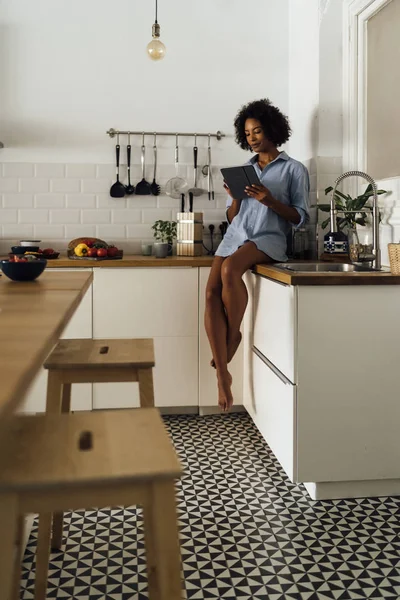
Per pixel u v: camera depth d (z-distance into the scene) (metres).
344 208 3.75
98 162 4.53
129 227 4.57
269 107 3.72
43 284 2.43
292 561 2.29
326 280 2.68
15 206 4.48
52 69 4.45
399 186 3.38
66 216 4.52
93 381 2.13
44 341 1.28
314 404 2.73
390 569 2.24
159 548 1.16
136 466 1.17
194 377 4.02
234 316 3.46
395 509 2.73
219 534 2.50
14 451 1.23
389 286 2.73
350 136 3.98
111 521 2.62
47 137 4.48
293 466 2.74
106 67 4.49
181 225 4.37
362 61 3.89
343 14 3.99
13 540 1.09
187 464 3.25
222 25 4.56
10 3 4.40
